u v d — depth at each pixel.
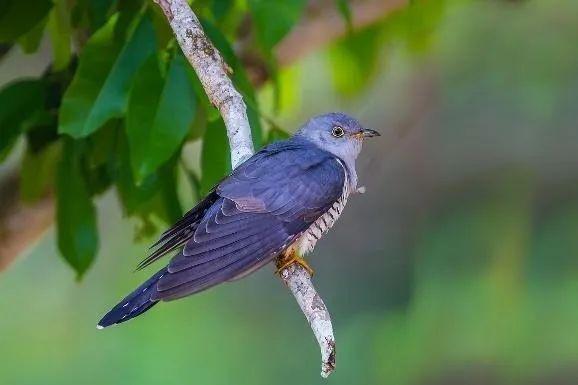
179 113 7.20
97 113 7.24
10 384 15.88
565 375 13.32
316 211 7.22
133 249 16.39
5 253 9.70
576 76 15.50
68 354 16.11
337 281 16.45
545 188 15.41
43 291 16.42
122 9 7.80
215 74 7.12
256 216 7.00
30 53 8.53
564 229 14.59
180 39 7.17
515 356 13.45
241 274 6.67
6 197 9.52
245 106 7.18
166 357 15.26
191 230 7.10
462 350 13.45
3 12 8.01
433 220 15.88
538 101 15.56
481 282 13.71
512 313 13.49
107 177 8.65
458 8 14.55
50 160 8.68
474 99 15.91
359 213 16.69
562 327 13.50
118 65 7.31
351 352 15.10
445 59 15.57
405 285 16.31
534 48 15.54
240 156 7.15
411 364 13.88
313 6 10.59
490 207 14.91
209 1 7.92
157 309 15.56
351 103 11.07
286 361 15.87
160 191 8.38
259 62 9.95
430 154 16.27
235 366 15.69
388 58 12.26
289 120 15.52
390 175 16.81
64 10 8.31
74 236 8.18
